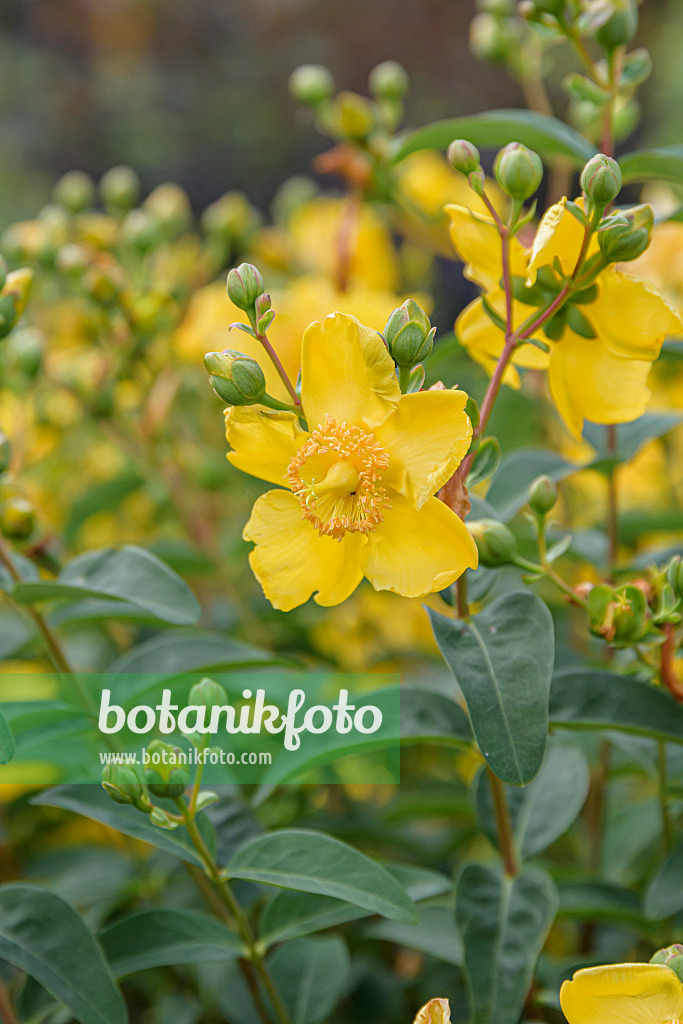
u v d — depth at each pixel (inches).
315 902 22.4
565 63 111.1
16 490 24.0
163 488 30.1
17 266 28.8
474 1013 21.8
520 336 21.2
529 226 25.4
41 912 21.6
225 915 23.2
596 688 22.1
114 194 31.5
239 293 20.6
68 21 149.9
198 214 140.0
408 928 24.2
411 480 20.4
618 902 23.6
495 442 21.2
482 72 141.4
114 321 27.8
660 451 31.6
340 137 28.1
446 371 27.9
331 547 21.0
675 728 22.0
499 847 23.0
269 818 26.5
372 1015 25.7
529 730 20.6
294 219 35.5
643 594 21.6
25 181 125.9
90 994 21.3
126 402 30.8
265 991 24.0
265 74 147.3
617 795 30.0
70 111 143.0
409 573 20.6
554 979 23.6
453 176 33.8
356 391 20.5
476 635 21.2
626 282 21.0
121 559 22.6
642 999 19.8
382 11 148.3
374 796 30.5
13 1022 22.3
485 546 21.4
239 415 20.6
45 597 22.6
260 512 21.0
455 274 96.2
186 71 149.3
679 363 27.0
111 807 22.2
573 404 21.8
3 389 25.5
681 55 100.7
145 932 22.4
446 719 22.7
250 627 28.5
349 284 30.8
